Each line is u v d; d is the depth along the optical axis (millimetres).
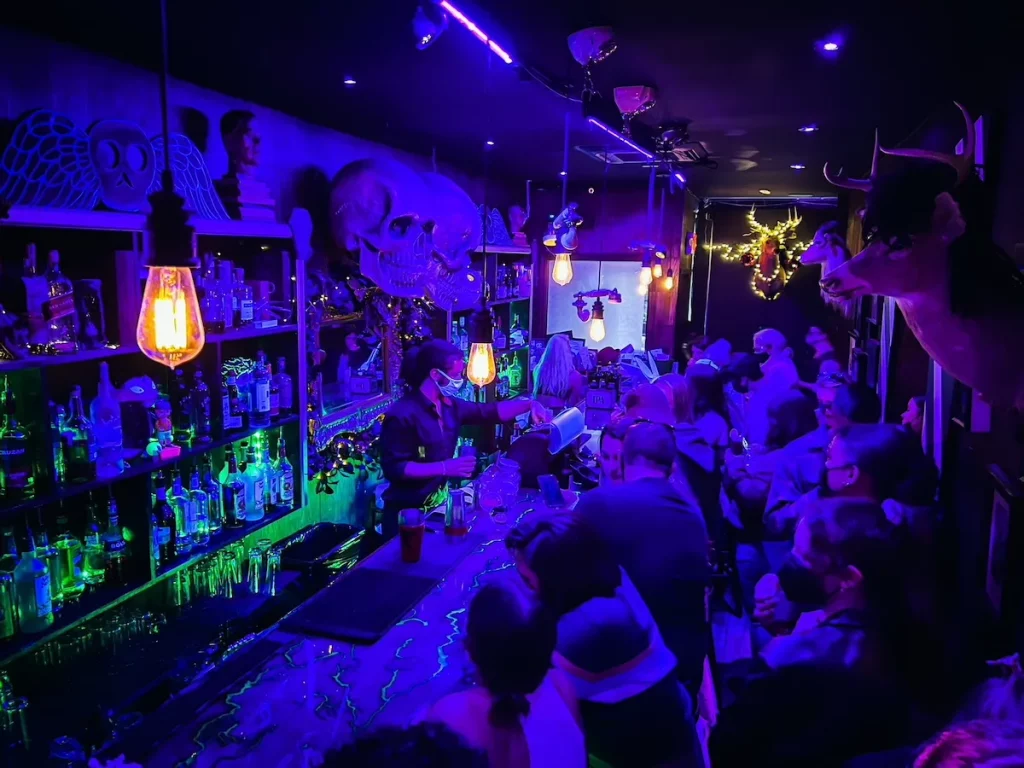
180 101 3182
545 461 3508
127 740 1590
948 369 1987
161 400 2740
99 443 2406
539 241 7973
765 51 2670
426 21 2135
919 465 2715
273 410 3387
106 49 2729
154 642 2777
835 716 1668
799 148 5074
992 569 2311
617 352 6598
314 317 3779
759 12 2230
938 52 2637
